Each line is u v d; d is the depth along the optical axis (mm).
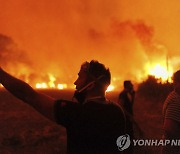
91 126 2305
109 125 2371
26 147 9812
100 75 2465
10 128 12867
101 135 2330
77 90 2500
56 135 11344
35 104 2174
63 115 2229
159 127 12172
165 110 4090
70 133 2309
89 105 2352
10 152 9219
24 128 12891
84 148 2299
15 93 2145
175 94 4004
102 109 2387
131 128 3434
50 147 9758
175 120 3908
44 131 12258
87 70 2467
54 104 2217
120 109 2514
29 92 2160
